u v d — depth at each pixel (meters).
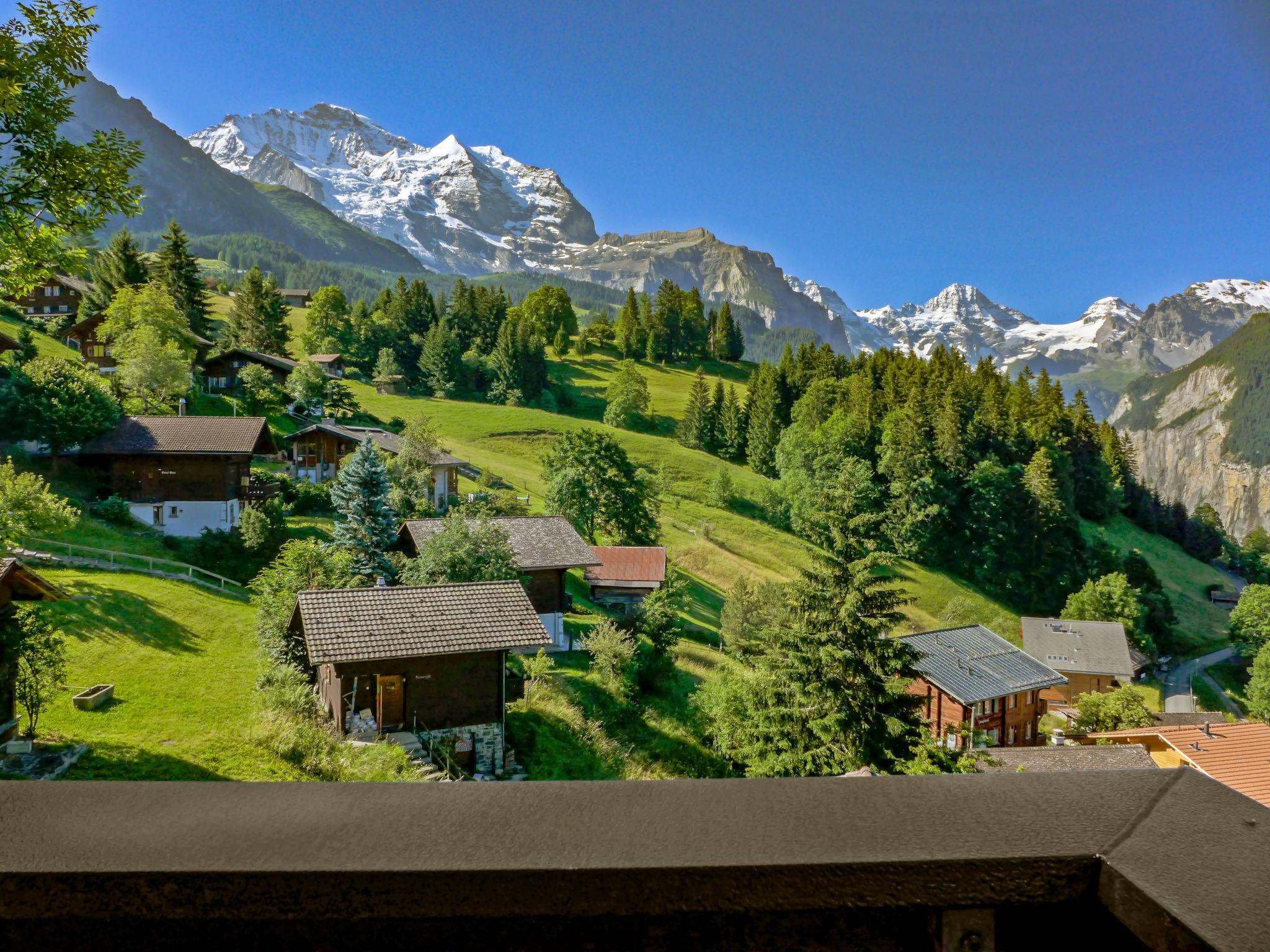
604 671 28.84
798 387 114.69
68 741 15.93
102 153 8.40
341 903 1.00
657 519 64.06
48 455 39.03
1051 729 48.12
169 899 0.99
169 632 25.30
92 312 79.06
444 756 20.09
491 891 0.99
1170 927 0.91
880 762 20.80
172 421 40.62
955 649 35.91
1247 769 23.61
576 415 111.81
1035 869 1.00
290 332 112.00
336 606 21.44
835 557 22.33
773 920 1.11
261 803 1.16
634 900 1.02
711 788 1.27
